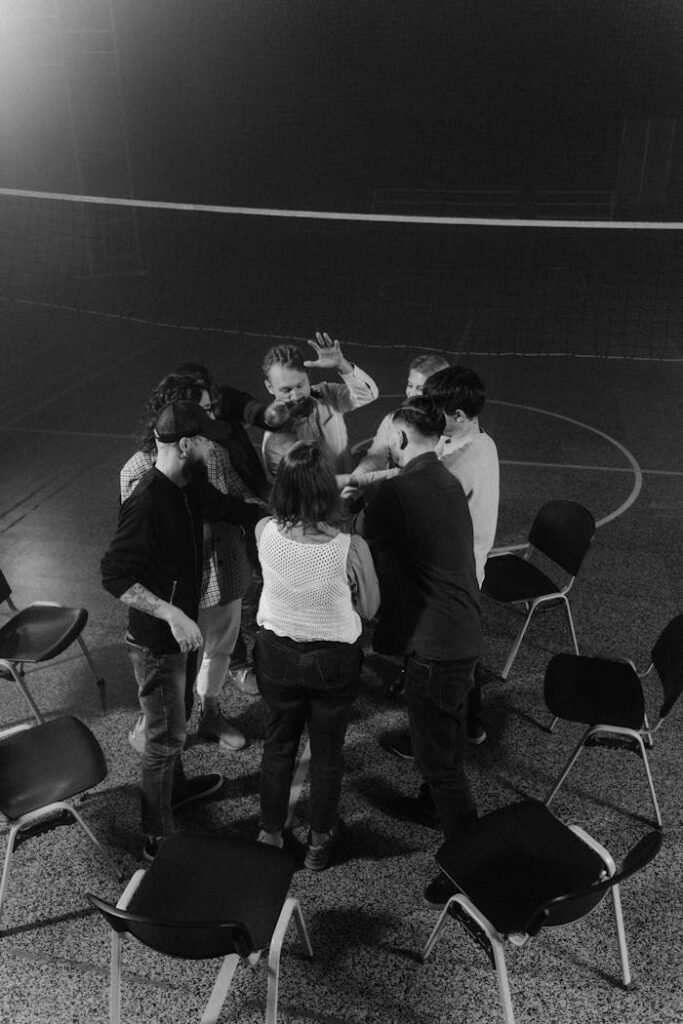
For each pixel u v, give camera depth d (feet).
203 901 8.86
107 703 14.93
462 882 9.15
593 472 24.64
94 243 50.49
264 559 9.71
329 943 10.37
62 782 10.57
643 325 41.88
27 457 25.98
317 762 10.69
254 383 32.81
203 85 59.00
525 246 57.36
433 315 44.11
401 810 12.41
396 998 9.69
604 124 58.85
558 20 56.70
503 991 8.55
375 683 15.51
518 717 14.58
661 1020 9.42
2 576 14.55
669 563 19.56
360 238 59.88
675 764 13.41
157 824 11.19
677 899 10.98
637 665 15.85
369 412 29.71
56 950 10.30
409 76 59.88
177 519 10.02
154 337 39.55
